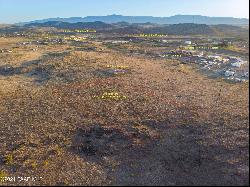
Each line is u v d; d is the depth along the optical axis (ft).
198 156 76.74
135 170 74.54
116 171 74.84
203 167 72.43
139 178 71.10
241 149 77.10
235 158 73.87
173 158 77.46
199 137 85.20
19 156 84.53
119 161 78.74
